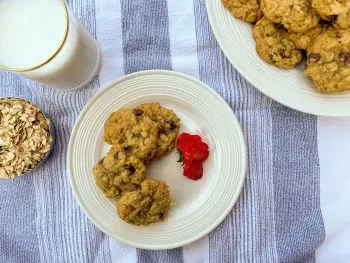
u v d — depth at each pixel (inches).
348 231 15.9
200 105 15.3
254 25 14.8
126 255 16.0
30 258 16.3
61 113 16.2
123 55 15.9
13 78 16.2
